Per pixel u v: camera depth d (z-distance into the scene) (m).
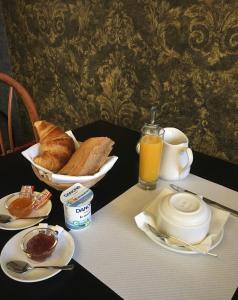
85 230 0.70
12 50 1.73
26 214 0.74
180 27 0.97
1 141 1.36
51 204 0.78
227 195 0.82
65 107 1.59
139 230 0.70
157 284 0.56
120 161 1.00
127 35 1.12
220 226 0.67
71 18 1.30
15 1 1.52
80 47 1.33
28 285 0.56
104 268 0.60
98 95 1.37
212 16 0.89
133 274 0.58
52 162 0.82
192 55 0.98
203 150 1.10
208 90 0.99
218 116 1.00
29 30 1.54
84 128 1.25
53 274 0.58
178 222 0.61
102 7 1.15
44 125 0.92
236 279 0.57
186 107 1.07
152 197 0.82
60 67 1.49
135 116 1.26
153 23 1.03
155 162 0.82
